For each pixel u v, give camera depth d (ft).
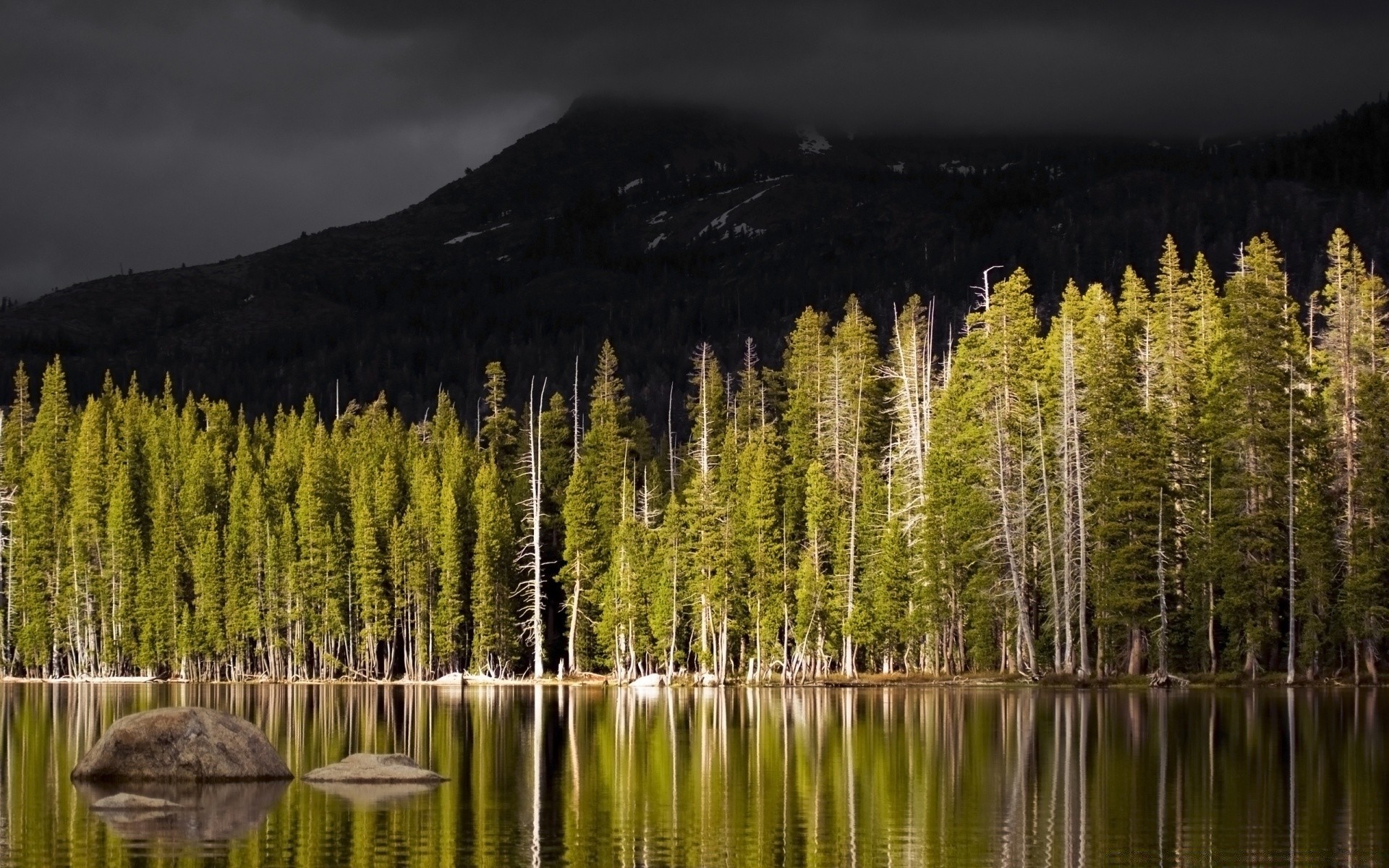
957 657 309.22
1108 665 267.39
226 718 139.44
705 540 311.27
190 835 105.29
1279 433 257.96
